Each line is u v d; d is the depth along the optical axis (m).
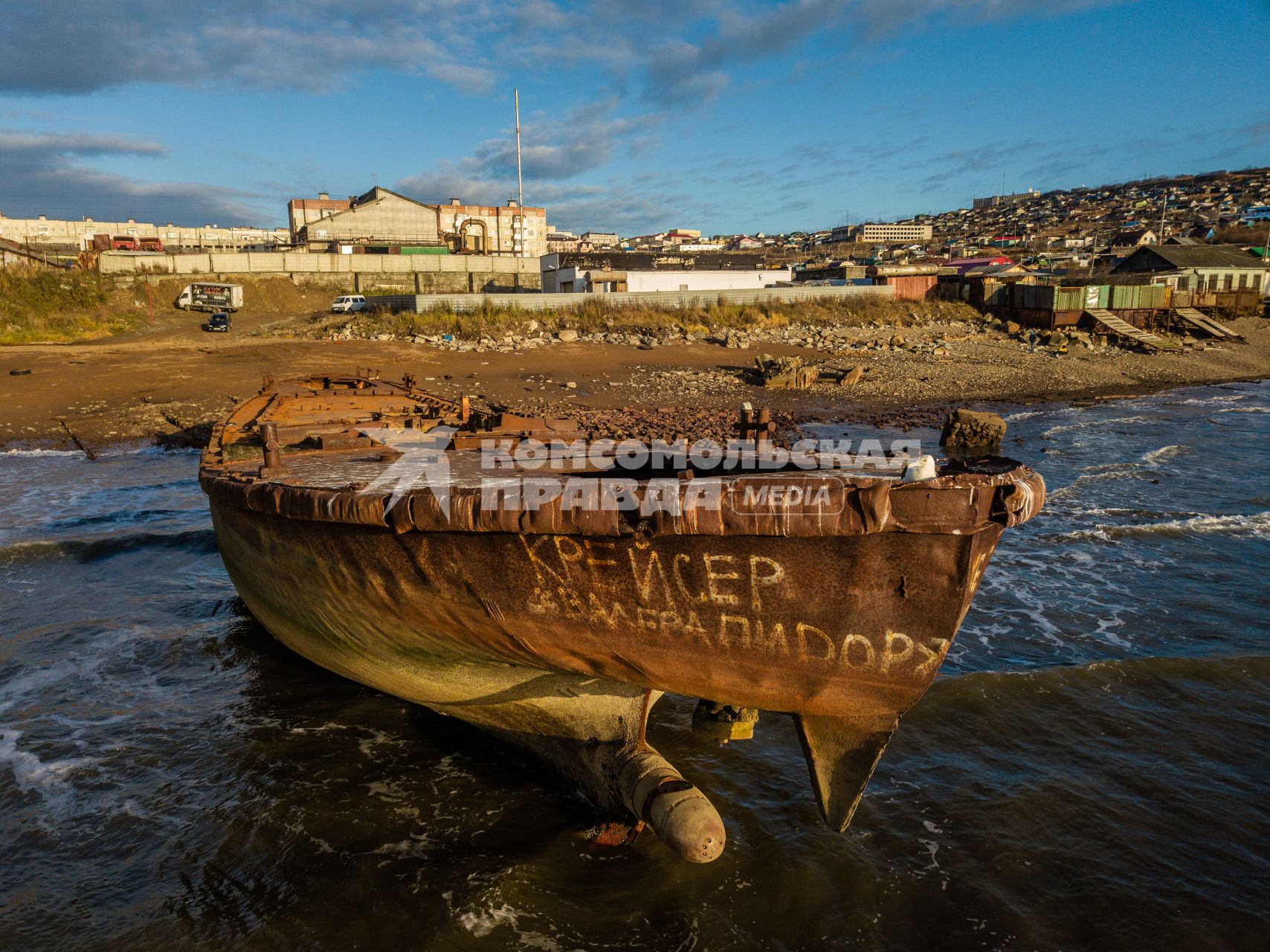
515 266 51.81
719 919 3.81
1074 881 4.12
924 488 3.02
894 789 4.88
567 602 3.73
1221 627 7.38
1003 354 29.70
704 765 5.09
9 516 10.63
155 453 14.98
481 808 4.61
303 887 3.94
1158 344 31.80
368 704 5.84
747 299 38.59
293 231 70.56
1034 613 7.71
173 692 6.00
